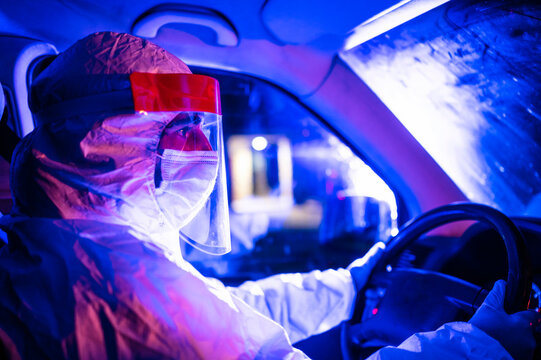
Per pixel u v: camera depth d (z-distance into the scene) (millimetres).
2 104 990
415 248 1425
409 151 1616
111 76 729
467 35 1150
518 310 826
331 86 1569
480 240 1265
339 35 1314
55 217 725
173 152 817
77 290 651
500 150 1467
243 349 713
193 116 847
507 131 1394
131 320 644
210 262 4090
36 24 1169
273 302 1200
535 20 992
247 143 8297
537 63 1121
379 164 1700
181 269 748
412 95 1491
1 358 611
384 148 1643
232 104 4191
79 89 721
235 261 4473
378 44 1338
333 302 1261
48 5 1113
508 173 1509
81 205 723
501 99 1303
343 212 5121
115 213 739
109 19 1195
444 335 771
